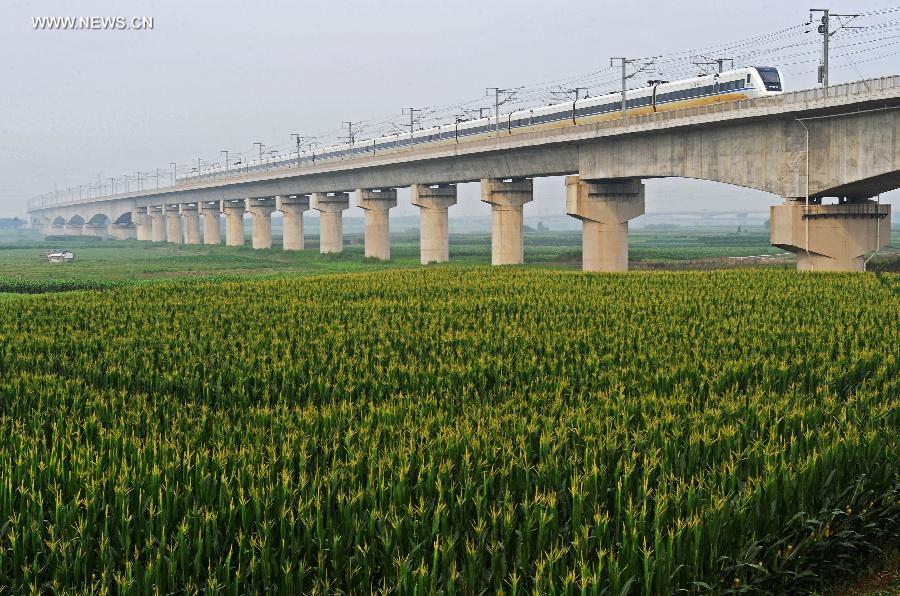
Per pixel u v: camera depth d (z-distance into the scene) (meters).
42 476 14.13
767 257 106.00
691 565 12.14
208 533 12.15
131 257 135.38
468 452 14.55
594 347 26.67
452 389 21.53
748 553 12.70
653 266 94.38
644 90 68.94
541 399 19.17
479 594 11.46
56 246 183.50
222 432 16.92
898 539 15.32
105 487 13.51
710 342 26.55
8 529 12.69
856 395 19.14
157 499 13.38
